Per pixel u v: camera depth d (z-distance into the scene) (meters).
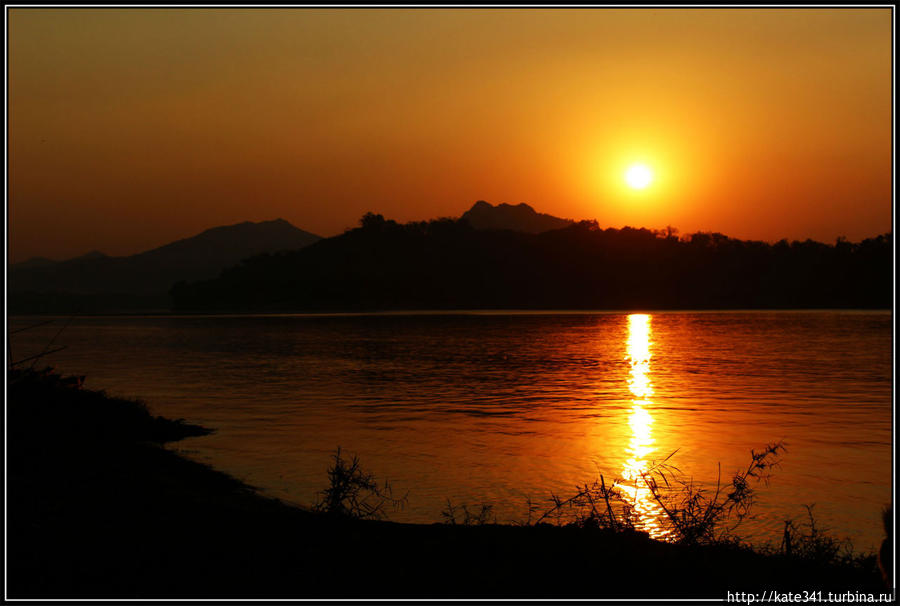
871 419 30.23
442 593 8.88
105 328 159.00
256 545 10.42
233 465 20.92
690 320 160.25
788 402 36.03
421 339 104.12
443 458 22.42
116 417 24.70
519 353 76.06
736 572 9.87
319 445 24.61
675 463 21.55
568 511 15.87
